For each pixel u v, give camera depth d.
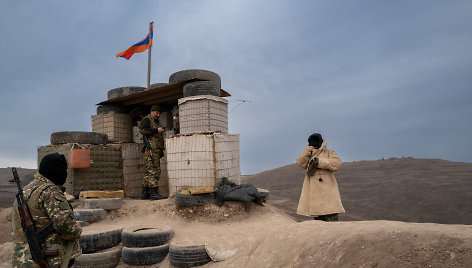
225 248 5.33
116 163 10.16
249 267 4.42
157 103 11.66
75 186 9.11
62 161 3.53
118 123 11.31
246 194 8.28
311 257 3.76
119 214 8.06
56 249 3.25
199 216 7.93
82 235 6.27
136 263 5.99
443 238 2.98
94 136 10.03
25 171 25.50
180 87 10.02
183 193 8.20
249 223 7.79
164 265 5.83
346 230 3.93
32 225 3.18
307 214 5.96
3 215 8.65
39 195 3.23
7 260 6.23
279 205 15.77
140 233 6.18
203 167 8.53
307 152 6.14
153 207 8.36
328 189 5.95
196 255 5.45
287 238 4.44
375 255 3.14
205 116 9.12
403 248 3.06
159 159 9.40
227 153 9.00
